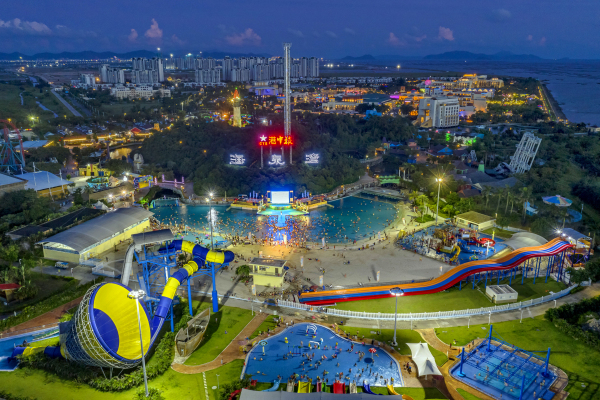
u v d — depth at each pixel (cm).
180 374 8506
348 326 10300
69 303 11450
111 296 8712
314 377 8400
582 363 8856
